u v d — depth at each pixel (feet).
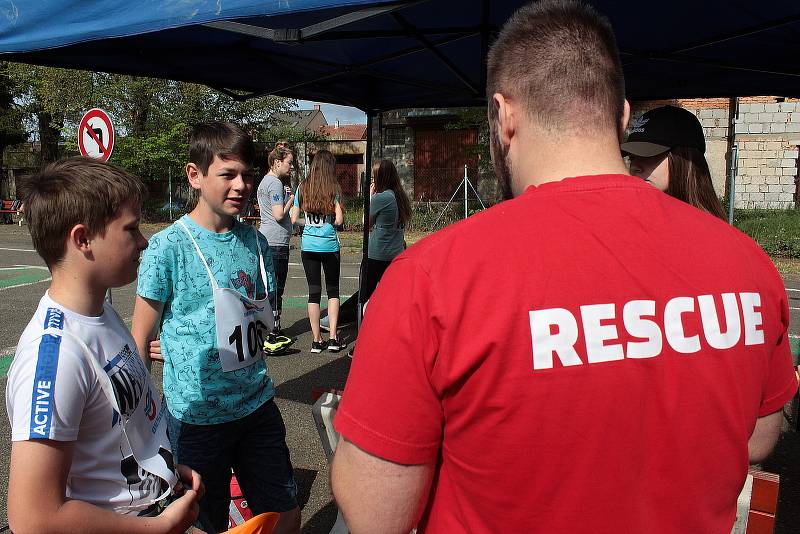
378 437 3.02
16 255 42.68
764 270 3.33
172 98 69.77
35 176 4.50
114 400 4.49
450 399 2.95
